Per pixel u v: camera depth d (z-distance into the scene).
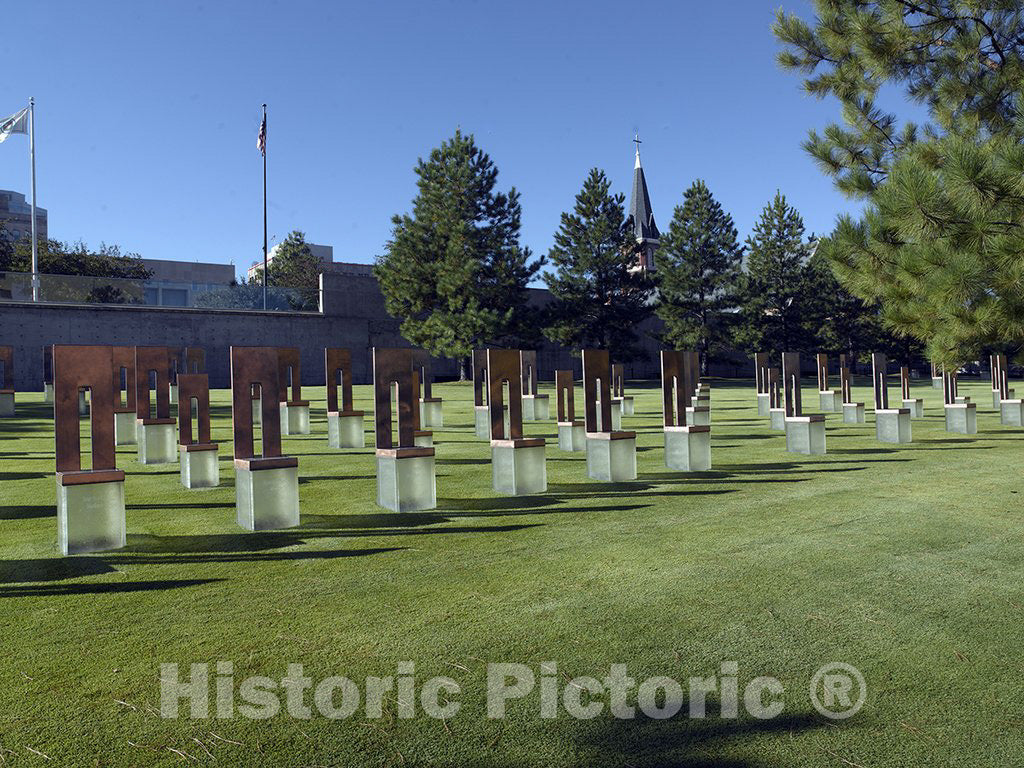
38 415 20.73
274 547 5.86
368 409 23.19
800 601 4.37
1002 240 8.15
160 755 2.77
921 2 11.55
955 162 8.27
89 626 4.09
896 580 4.74
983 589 4.54
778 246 55.97
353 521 6.82
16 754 2.78
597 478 9.20
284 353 16.28
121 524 5.88
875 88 12.55
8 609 4.38
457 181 45.47
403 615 4.22
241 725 2.98
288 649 3.75
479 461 11.11
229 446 13.22
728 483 8.72
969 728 2.89
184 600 4.53
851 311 55.25
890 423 12.95
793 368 12.00
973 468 9.57
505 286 45.44
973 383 40.91
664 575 4.93
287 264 76.31
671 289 53.47
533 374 19.77
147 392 11.80
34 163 41.31
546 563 5.28
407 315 48.06
